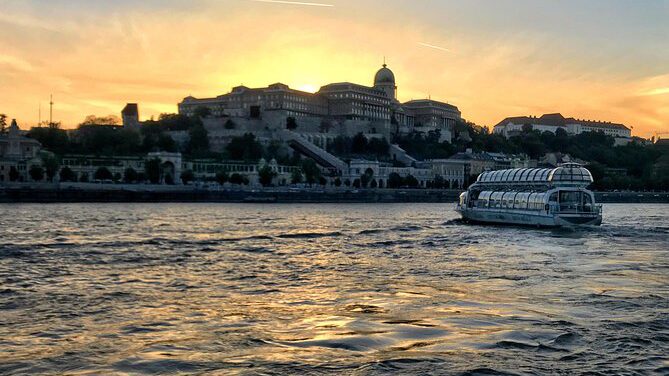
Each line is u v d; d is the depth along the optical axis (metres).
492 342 36.22
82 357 33.47
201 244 93.62
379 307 46.28
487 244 95.81
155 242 95.19
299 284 57.44
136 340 36.91
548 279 60.16
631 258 77.44
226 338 37.34
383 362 32.44
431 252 84.75
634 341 36.72
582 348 35.28
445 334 38.06
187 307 46.47
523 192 133.62
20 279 59.06
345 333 38.38
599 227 127.44
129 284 56.94
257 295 51.66
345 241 100.69
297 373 30.92
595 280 59.47
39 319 42.31
